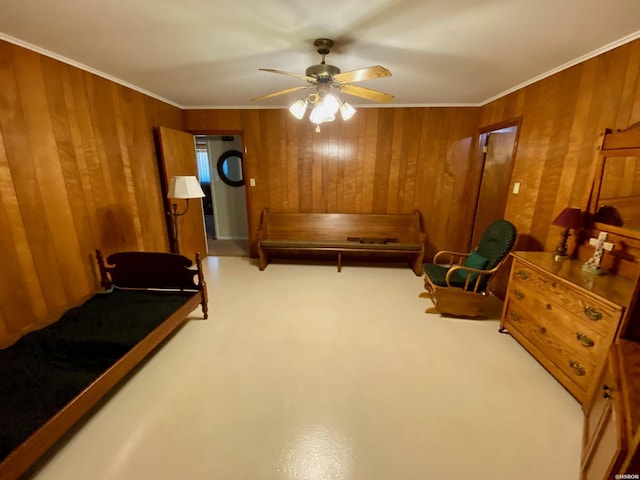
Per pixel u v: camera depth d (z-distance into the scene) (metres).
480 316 2.78
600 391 1.43
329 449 1.47
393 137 3.96
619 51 1.89
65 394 1.46
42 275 2.18
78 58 2.32
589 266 1.92
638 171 1.74
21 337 1.93
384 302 3.09
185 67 2.52
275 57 2.28
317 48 2.07
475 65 2.39
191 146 4.07
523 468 1.39
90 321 2.07
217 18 1.68
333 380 1.94
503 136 3.61
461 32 1.83
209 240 5.68
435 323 2.67
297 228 4.25
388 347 2.30
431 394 1.83
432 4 1.52
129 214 3.10
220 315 2.78
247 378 1.95
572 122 2.28
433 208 4.17
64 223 2.35
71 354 1.79
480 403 1.77
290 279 3.71
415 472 1.37
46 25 1.76
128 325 2.03
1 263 1.92
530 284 2.16
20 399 1.42
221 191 5.56
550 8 1.54
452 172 4.03
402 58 2.27
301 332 2.50
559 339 1.87
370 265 4.30
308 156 4.12
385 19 1.68
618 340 1.34
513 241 2.55
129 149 3.06
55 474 1.33
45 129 2.17
